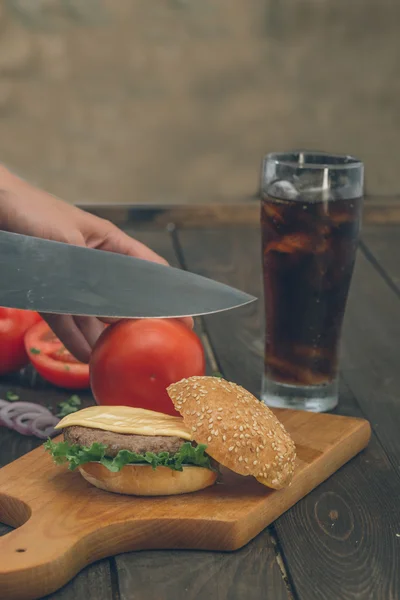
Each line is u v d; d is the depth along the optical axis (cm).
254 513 103
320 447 120
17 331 144
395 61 418
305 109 421
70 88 410
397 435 132
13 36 403
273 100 420
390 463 124
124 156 418
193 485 108
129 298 129
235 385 116
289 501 110
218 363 157
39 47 405
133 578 96
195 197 421
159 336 128
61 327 140
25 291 126
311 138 422
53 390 144
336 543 103
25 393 143
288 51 417
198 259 209
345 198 130
